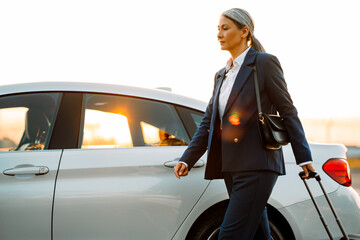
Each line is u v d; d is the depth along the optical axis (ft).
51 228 8.43
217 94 7.98
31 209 8.41
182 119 9.58
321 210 9.12
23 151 8.91
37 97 9.43
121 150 9.06
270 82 7.38
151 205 8.70
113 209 8.57
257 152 7.30
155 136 9.37
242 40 7.89
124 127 9.36
